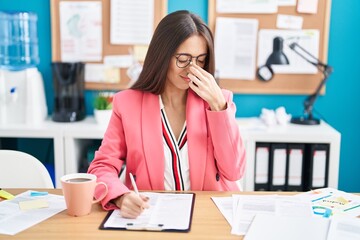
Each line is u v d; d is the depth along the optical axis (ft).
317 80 8.83
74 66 8.39
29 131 7.71
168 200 4.15
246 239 3.28
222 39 8.73
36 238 3.33
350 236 3.29
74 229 3.50
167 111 5.06
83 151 8.57
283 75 8.82
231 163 4.70
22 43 8.79
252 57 8.78
